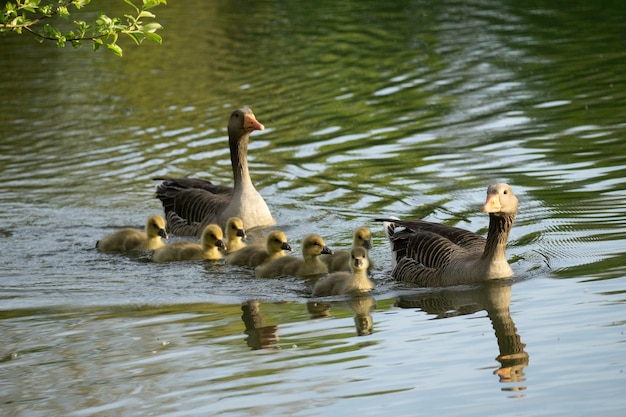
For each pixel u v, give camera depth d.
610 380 10.31
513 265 14.74
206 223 18.08
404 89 26.80
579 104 24.17
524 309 12.77
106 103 27.62
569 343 11.41
